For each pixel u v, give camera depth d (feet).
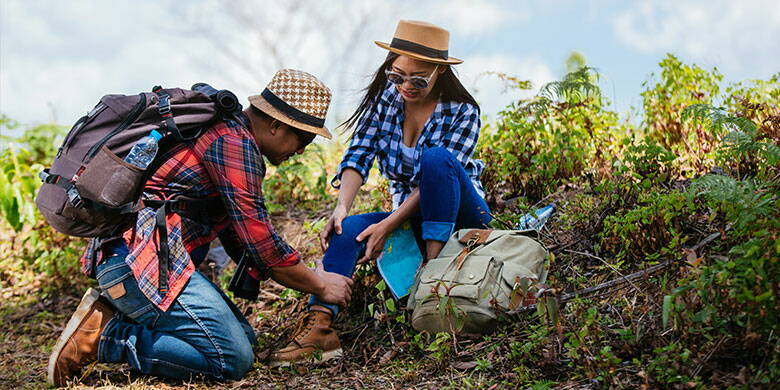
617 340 10.53
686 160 15.08
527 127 16.24
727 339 9.29
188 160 11.17
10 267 18.98
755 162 13.39
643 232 12.21
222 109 11.30
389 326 12.26
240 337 11.64
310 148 19.40
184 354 11.48
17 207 18.85
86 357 11.71
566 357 10.46
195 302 11.45
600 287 11.71
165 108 10.85
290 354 11.94
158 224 11.11
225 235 12.30
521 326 11.37
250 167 11.24
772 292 8.91
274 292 15.39
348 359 12.10
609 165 15.52
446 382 10.53
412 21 12.66
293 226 17.90
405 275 12.76
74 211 10.61
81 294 17.89
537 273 11.91
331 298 12.11
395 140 13.51
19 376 12.86
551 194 15.48
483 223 13.16
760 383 8.57
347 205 13.14
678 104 16.39
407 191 13.78
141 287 11.08
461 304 11.32
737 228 10.48
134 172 10.50
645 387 8.95
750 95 15.06
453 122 13.19
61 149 10.93
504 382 10.12
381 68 13.26
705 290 9.40
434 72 12.59
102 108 10.91
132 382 11.77
